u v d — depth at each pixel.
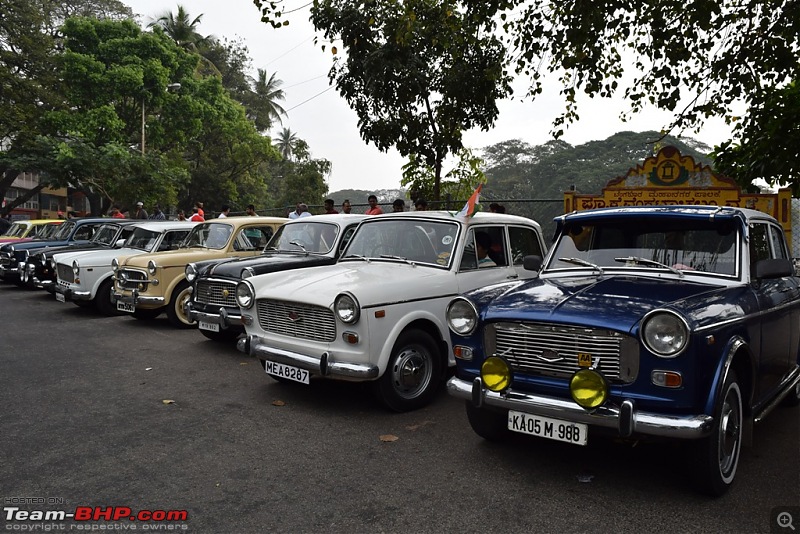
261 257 8.20
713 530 3.25
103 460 4.27
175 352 7.87
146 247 10.85
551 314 3.73
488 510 3.50
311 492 3.75
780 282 4.78
